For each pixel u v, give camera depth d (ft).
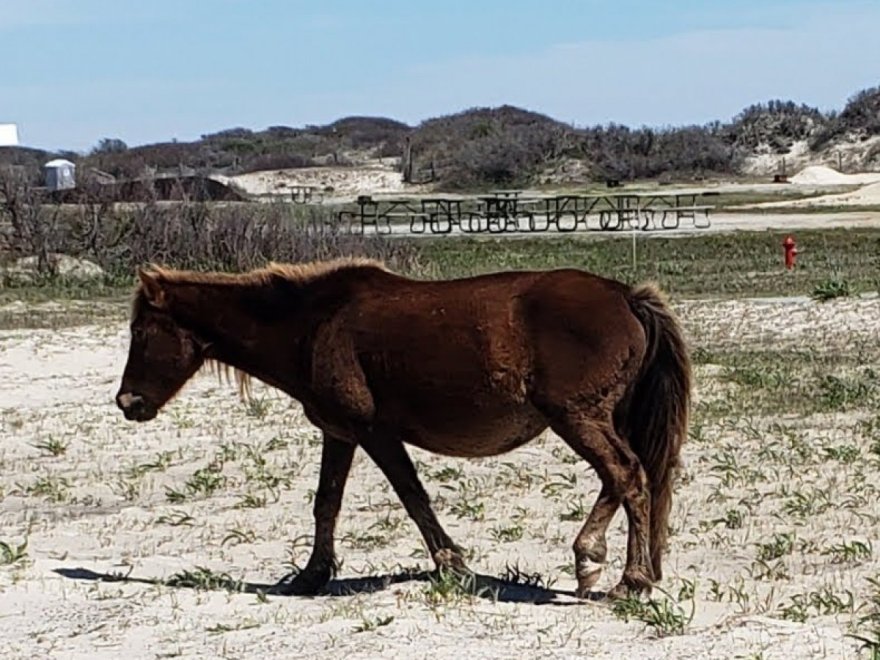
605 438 24.03
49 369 52.19
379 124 326.44
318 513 25.99
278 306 25.59
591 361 23.91
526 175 256.32
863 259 95.86
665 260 100.63
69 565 27.50
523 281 24.56
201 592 25.52
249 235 87.25
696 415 40.37
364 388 25.02
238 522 31.17
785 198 179.63
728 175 264.31
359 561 27.76
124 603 24.77
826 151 280.10
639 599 23.66
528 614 23.56
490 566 27.09
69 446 39.17
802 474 33.53
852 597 23.93
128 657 22.30
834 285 71.20
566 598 24.66
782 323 62.75
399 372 24.73
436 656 21.71
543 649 21.90
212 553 28.86
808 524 29.40
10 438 39.99
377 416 25.13
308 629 23.15
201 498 33.47
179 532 30.58
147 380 26.14
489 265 96.48
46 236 86.99
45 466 37.04
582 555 24.14
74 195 93.40
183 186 105.29
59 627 23.65
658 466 24.25
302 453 37.52
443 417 24.73
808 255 100.58
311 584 25.85
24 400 45.93
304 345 25.40
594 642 22.16
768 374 46.83
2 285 83.46
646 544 24.14
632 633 22.57
